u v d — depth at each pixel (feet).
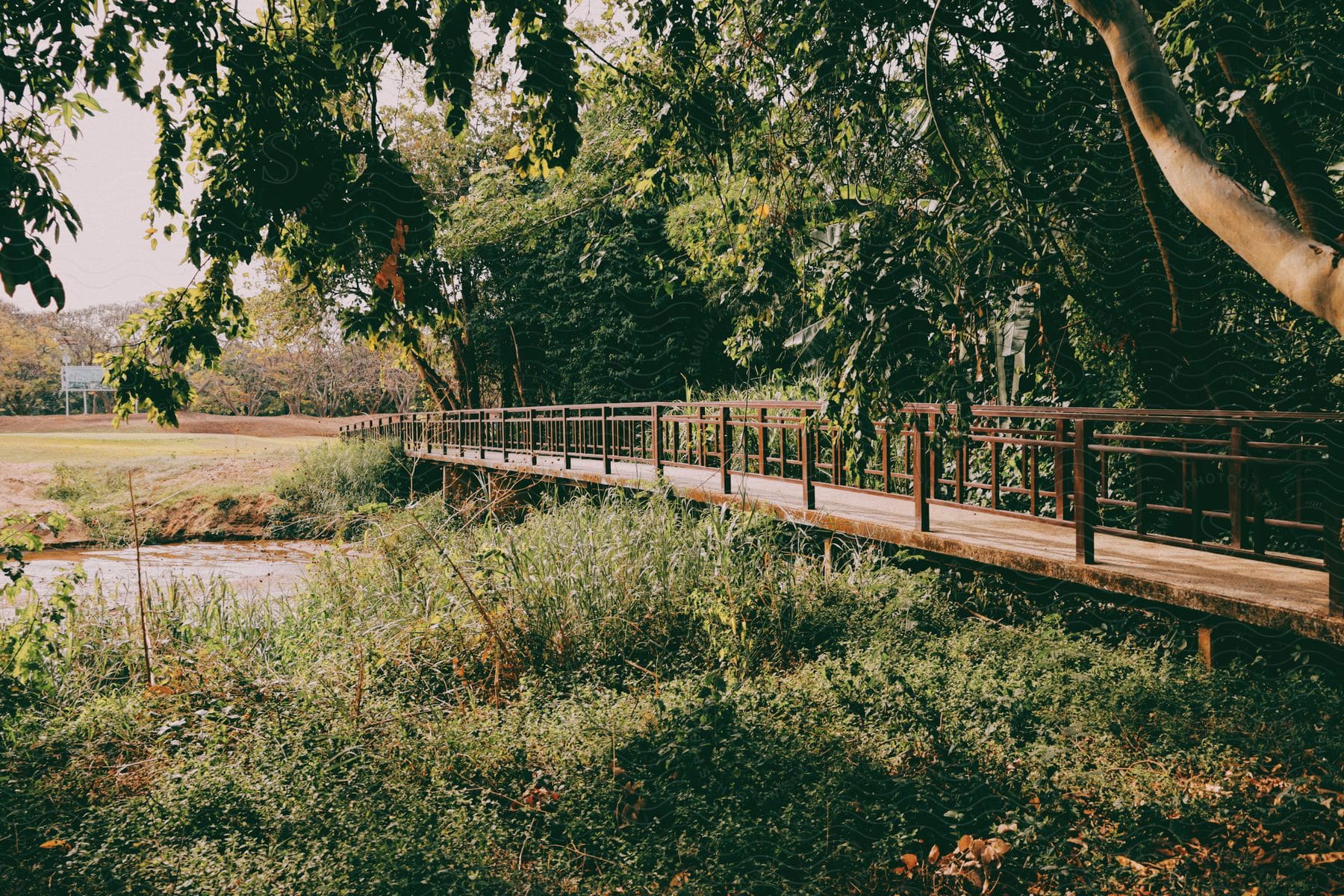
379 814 14.51
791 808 13.85
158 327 18.67
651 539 29.30
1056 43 24.34
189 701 21.01
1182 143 11.13
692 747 16.22
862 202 28.32
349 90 17.43
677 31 24.98
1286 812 12.48
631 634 24.71
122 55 15.69
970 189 22.82
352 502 76.23
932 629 23.38
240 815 14.64
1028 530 23.80
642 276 71.77
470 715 19.47
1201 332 24.20
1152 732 16.03
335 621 27.40
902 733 16.63
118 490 80.59
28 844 14.07
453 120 16.65
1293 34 19.16
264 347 94.17
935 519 26.04
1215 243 23.62
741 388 60.44
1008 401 30.17
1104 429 27.27
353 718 19.03
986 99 26.12
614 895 12.07
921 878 12.39
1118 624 22.61
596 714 18.83
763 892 12.08
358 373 184.96
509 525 35.76
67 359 191.21
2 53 13.94
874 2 24.20
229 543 69.72
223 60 16.03
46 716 20.16
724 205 29.22
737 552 28.09
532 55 17.76
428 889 11.71
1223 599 15.99
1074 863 12.10
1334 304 9.33
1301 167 19.22
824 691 19.01
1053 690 17.94
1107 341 26.71
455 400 99.86
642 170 29.73
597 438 73.51
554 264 81.71
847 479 35.91
